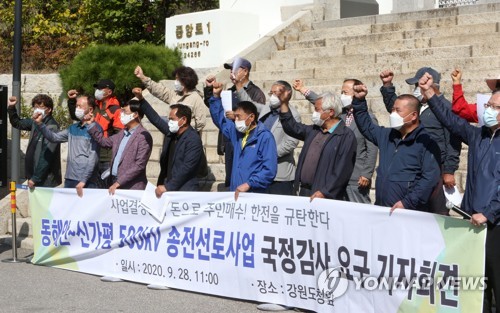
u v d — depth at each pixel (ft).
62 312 23.97
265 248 24.32
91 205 29.12
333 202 22.68
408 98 21.83
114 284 27.71
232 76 29.53
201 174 30.83
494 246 20.17
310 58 43.21
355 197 26.91
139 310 24.09
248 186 25.12
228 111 26.66
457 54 38.32
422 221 20.84
